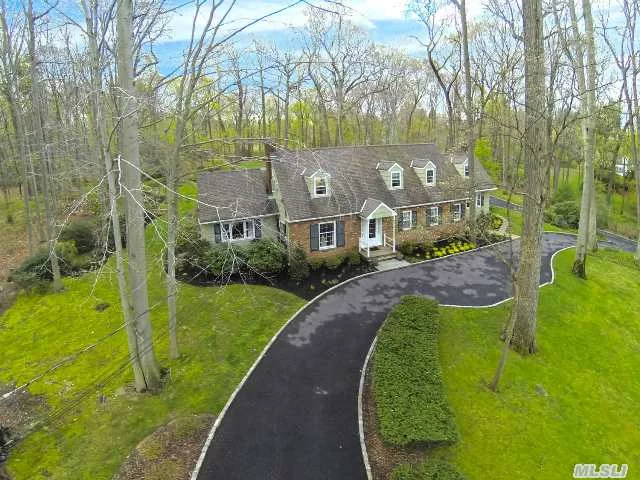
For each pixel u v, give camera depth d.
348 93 51.78
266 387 15.55
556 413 15.36
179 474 11.99
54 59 26.56
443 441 12.66
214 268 24.12
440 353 17.48
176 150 14.30
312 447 12.86
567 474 13.22
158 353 17.89
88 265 25.73
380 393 14.31
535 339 18.31
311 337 18.73
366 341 18.36
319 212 26.09
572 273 25.73
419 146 33.31
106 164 13.05
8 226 33.84
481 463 12.98
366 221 26.92
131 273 14.45
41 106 28.84
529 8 15.55
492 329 19.34
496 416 14.78
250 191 27.95
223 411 14.35
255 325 19.80
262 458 12.47
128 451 13.05
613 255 31.06
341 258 26.61
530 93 15.76
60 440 13.70
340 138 46.00
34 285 23.16
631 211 46.62
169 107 14.66
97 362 17.55
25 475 12.50
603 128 41.62
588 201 24.69
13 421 14.59
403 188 29.72
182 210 32.97
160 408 14.80
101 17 13.17
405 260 27.30
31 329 20.17
